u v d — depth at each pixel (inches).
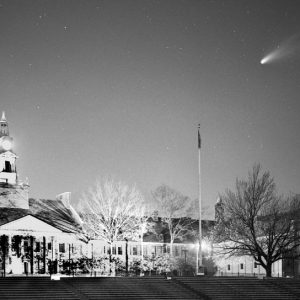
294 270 3794.3
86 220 3750.0
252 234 3191.4
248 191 3294.8
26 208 3804.1
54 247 3533.5
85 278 2561.5
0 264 3326.8
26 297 2245.3
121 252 3978.8
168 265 3713.1
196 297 2501.2
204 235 4301.2
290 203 3309.5
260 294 2640.3
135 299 2370.8
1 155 4722.0
